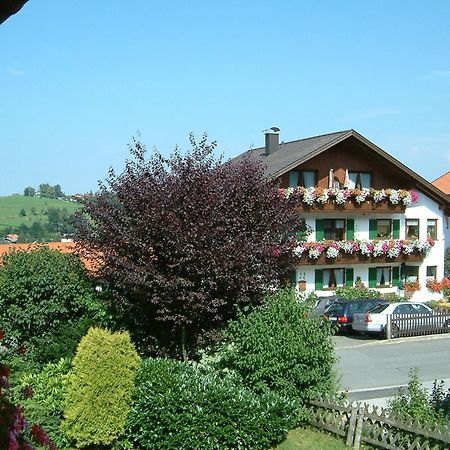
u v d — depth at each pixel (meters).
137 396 10.66
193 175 13.41
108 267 13.59
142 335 14.67
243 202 14.05
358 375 18.67
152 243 13.15
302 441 11.12
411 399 10.90
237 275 12.93
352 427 10.97
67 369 11.83
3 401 3.82
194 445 10.09
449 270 40.28
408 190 35.00
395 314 26.09
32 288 14.20
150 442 10.41
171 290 12.93
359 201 33.09
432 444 9.73
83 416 10.12
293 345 11.59
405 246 34.25
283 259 14.55
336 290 32.91
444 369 19.55
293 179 32.56
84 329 13.86
